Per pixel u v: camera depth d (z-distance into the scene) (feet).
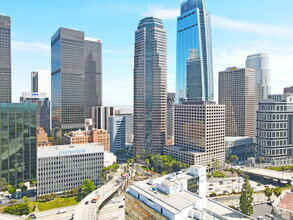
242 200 445.78
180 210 287.07
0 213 539.70
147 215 323.57
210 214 318.65
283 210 375.86
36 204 607.78
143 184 383.04
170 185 341.41
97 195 607.78
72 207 592.60
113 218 525.34
